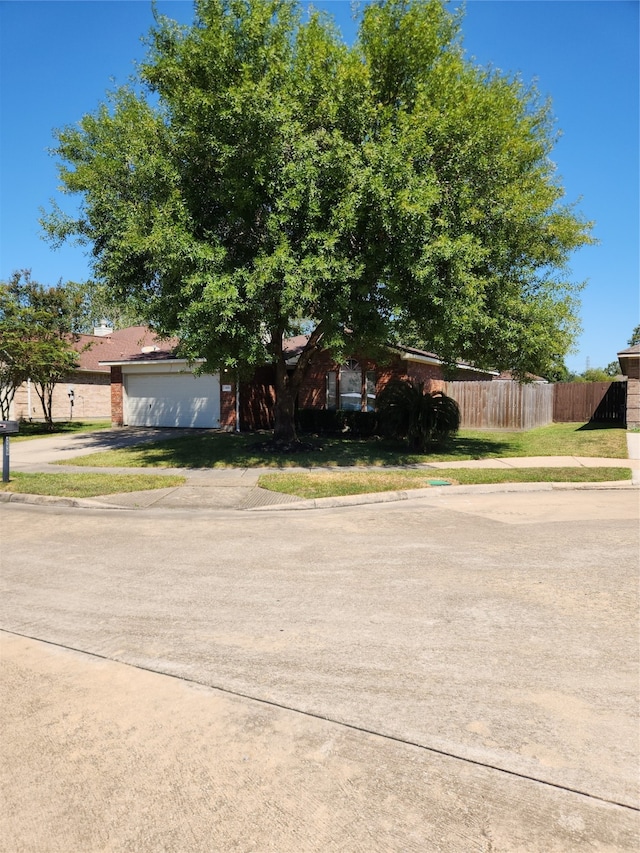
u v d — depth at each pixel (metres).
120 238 12.05
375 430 19.03
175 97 11.31
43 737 3.04
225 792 2.59
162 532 7.70
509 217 11.89
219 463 13.38
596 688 3.46
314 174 10.16
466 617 4.56
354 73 10.75
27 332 21.23
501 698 3.36
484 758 2.81
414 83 12.13
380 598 5.01
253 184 10.95
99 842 2.32
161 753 2.88
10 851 2.28
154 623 4.56
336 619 4.57
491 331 12.80
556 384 26.47
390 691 3.46
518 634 4.23
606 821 2.39
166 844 2.29
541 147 14.54
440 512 8.66
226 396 21.09
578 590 5.13
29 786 2.66
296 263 10.23
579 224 14.44
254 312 11.03
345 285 10.59
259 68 11.28
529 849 2.24
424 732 3.03
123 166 12.46
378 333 11.63
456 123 11.12
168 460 14.02
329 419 19.88
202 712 3.26
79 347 29.44
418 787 2.61
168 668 3.80
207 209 11.98
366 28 12.05
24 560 6.42
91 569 6.04
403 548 6.64
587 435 18.89
